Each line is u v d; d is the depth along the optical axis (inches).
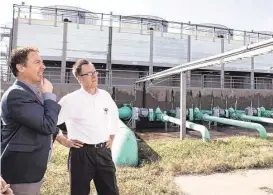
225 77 936.9
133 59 797.2
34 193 77.3
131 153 236.2
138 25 871.1
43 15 837.2
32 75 77.1
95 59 763.4
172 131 518.3
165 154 272.1
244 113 616.1
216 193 172.9
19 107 70.7
